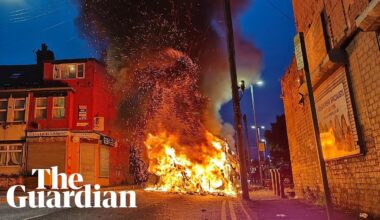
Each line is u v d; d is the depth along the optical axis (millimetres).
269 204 11148
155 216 8547
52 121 27797
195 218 8016
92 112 28656
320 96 10234
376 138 6695
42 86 28828
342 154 8602
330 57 7867
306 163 12992
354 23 7043
